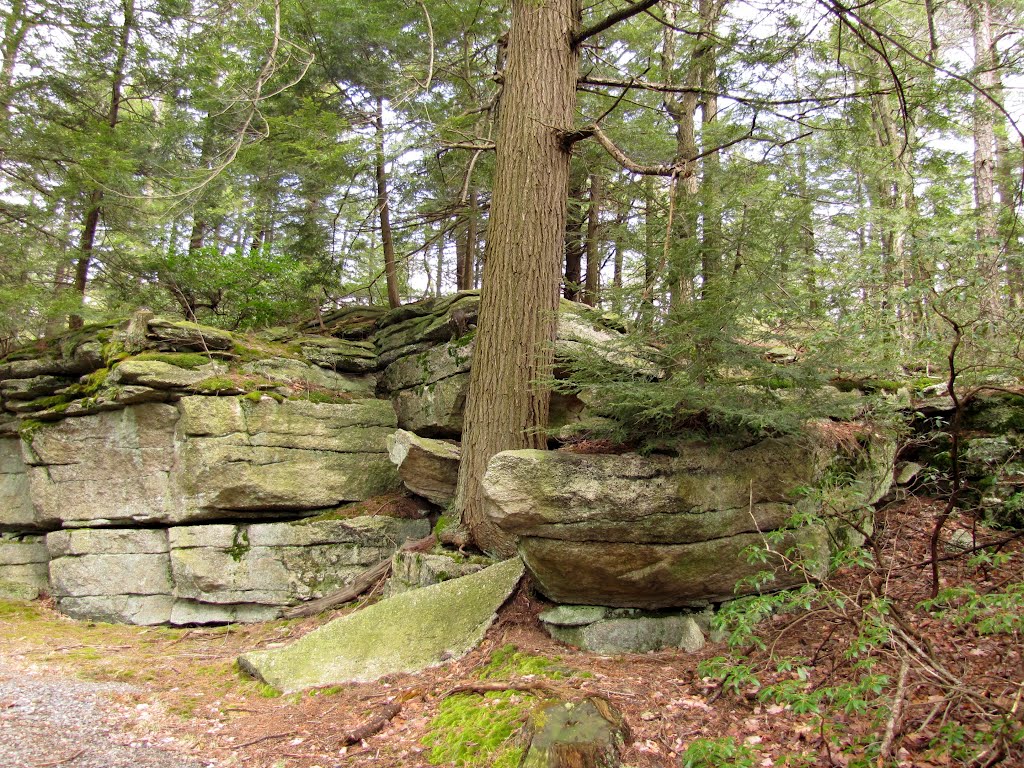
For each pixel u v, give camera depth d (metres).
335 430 9.02
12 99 11.20
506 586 6.16
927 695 3.78
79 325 11.88
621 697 4.41
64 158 10.97
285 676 5.78
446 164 11.55
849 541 5.68
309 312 12.62
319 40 11.27
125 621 8.20
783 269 5.26
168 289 11.28
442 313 9.45
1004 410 6.62
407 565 7.14
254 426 8.43
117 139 10.98
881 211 8.27
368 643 5.98
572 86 7.48
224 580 7.93
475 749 4.04
